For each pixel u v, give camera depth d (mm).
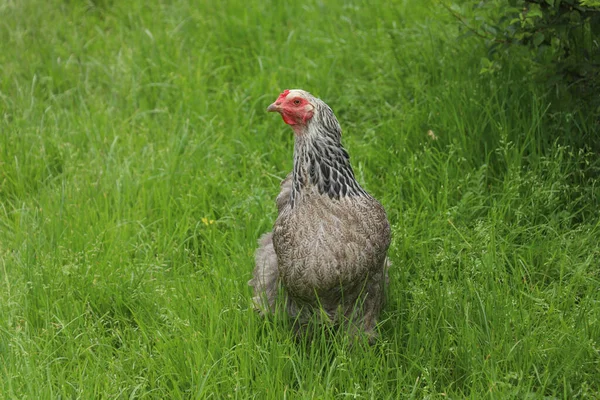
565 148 7121
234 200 7355
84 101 9188
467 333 5566
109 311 6254
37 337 5836
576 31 7457
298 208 5395
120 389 5359
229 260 6703
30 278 6441
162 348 5723
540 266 6520
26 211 7453
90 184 7629
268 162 7996
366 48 9445
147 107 9000
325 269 5320
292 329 5840
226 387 5438
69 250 6777
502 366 5484
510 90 7832
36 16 10602
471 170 7348
